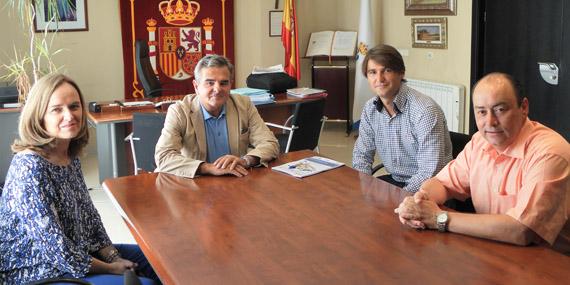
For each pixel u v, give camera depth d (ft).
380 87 9.67
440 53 19.95
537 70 15.60
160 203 7.62
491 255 5.75
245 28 23.63
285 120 17.38
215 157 10.00
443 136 9.57
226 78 9.56
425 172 9.40
